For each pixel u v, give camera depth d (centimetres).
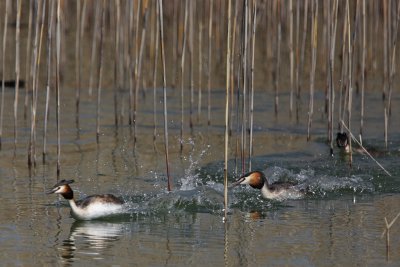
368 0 2967
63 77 2566
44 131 1630
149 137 1889
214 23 2931
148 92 2438
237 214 1298
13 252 1077
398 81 2522
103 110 2178
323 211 1312
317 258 1055
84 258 1055
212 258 1059
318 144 1814
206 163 1634
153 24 2530
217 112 2178
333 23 1667
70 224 1225
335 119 2102
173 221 1254
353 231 1188
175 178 1515
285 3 2861
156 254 1074
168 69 2672
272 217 1277
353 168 1595
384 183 1494
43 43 2625
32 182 1477
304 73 2655
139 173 1552
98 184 1464
